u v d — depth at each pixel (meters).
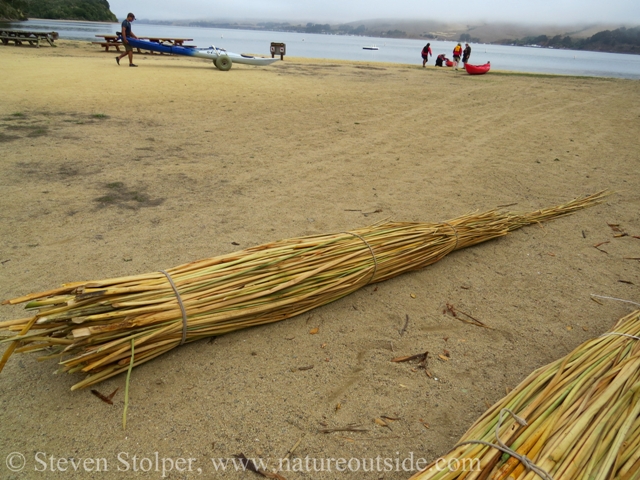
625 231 4.51
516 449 1.74
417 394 2.36
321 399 2.29
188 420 2.13
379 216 4.44
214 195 4.75
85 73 11.99
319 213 4.43
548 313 3.13
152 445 2.00
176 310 2.37
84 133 6.70
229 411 2.19
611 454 1.71
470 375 2.52
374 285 3.35
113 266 3.28
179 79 12.02
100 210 4.23
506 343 2.80
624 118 9.77
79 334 2.03
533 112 10.13
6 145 5.89
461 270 3.63
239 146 6.60
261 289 2.64
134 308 2.24
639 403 1.90
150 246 3.61
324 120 8.50
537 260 3.86
